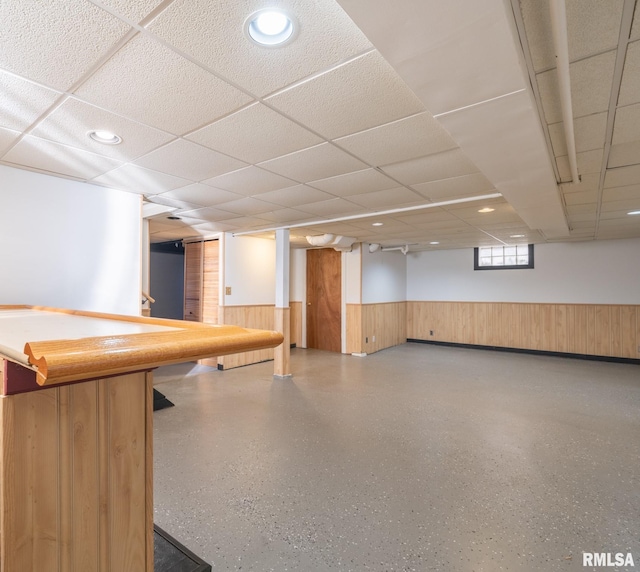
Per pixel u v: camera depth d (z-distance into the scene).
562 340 6.73
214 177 2.84
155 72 1.49
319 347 7.65
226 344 0.76
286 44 1.32
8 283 2.56
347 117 1.88
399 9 0.99
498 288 7.43
